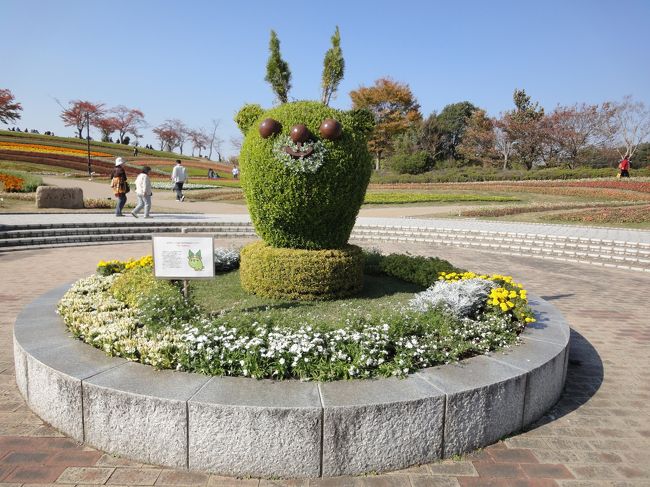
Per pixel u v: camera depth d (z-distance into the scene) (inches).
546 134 1830.7
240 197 1077.1
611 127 1758.1
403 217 812.0
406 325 159.5
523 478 123.2
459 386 132.7
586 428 151.4
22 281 346.0
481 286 202.2
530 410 150.6
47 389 141.7
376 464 123.1
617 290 368.8
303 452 119.1
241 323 155.2
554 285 383.2
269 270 223.8
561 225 703.7
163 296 180.2
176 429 121.4
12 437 136.5
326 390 128.2
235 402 119.4
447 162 2094.0
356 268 233.5
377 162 2162.9
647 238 550.6
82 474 120.1
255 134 217.6
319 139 208.1
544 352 164.1
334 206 217.3
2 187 882.8
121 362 145.5
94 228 562.3
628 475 126.1
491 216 818.2
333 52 245.6
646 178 1254.3
